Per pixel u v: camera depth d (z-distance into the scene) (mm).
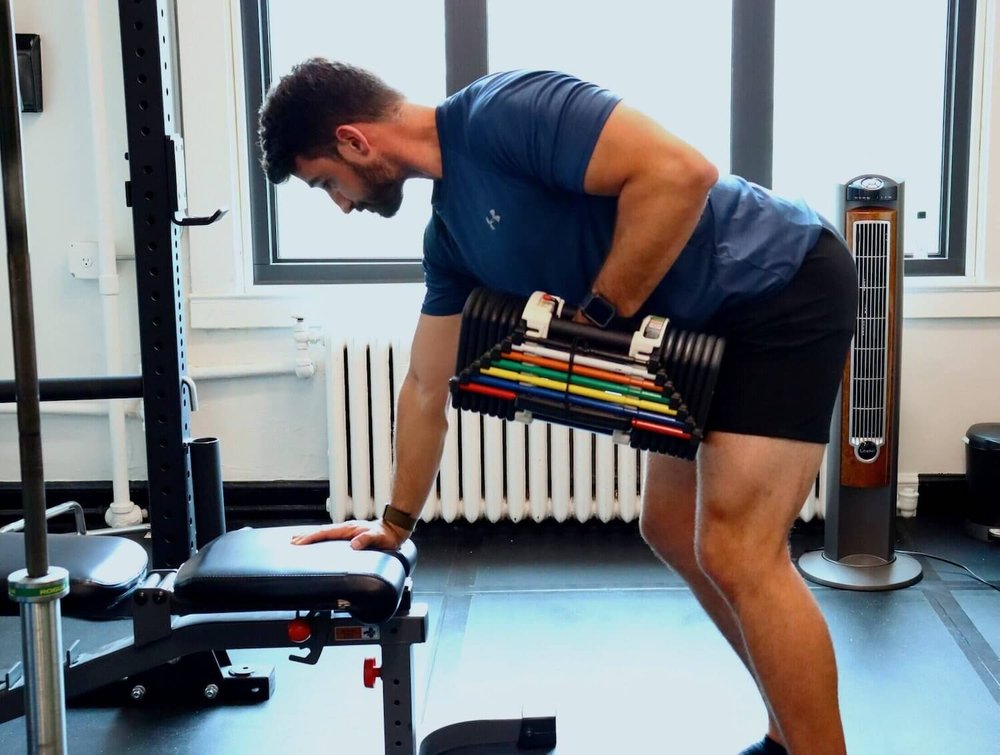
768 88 2824
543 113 1247
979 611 2348
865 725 1874
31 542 784
